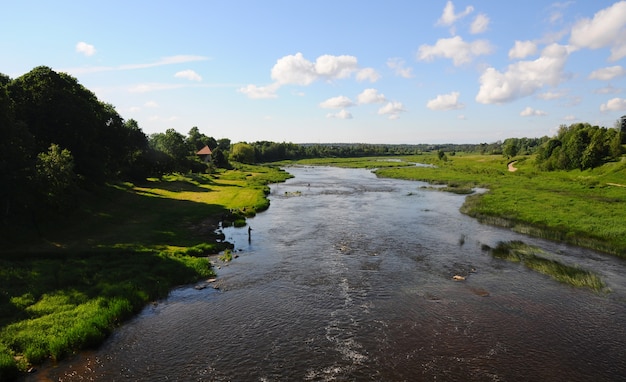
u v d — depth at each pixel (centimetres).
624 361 1711
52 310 2055
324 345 1839
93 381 1559
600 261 3069
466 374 1611
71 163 3709
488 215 4900
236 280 2670
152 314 2162
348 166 16738
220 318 2117
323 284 2592
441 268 2903
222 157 14325
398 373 1616
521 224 4359
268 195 7125
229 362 1703
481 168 12519
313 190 7925
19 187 3231
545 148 12031
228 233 4025
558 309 2212
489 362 1697
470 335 1927
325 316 2138
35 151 4053
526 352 1777
